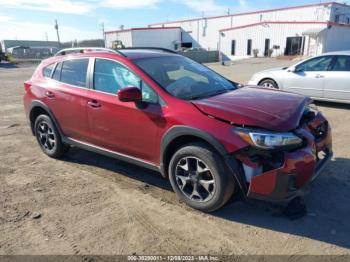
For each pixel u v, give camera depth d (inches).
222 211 140.1
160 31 2000.5
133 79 155.1
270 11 1680.6
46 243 122.0
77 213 141.2
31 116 212.2
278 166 119.6
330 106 335.0
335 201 144.5
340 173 170.9
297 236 122.0
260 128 120.6
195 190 138.4
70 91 181.6
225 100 140.9
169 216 137.4
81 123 179.0
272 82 359.6
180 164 140.6
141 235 125.1
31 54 2188.7
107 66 167.6
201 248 117.0
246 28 1557.6
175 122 135.6
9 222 135.9
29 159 207.8
